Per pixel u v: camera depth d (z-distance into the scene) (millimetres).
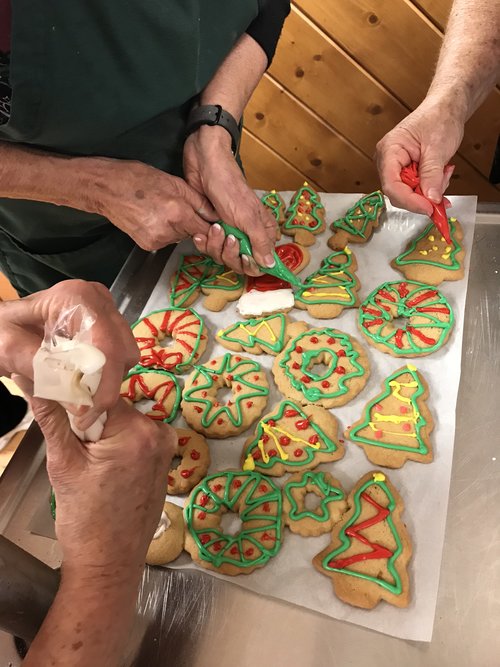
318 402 1167
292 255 1418
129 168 1228
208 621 906
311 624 887
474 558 920
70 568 724
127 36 1060
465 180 2291
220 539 990
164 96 1174
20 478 1091
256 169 2494
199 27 1161
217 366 1252
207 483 1068
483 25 1340
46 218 1428
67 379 632
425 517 977
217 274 1419
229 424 1153
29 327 739
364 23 1916
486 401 1107
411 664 833
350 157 2348
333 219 1501
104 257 1567
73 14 993
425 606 881
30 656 662
